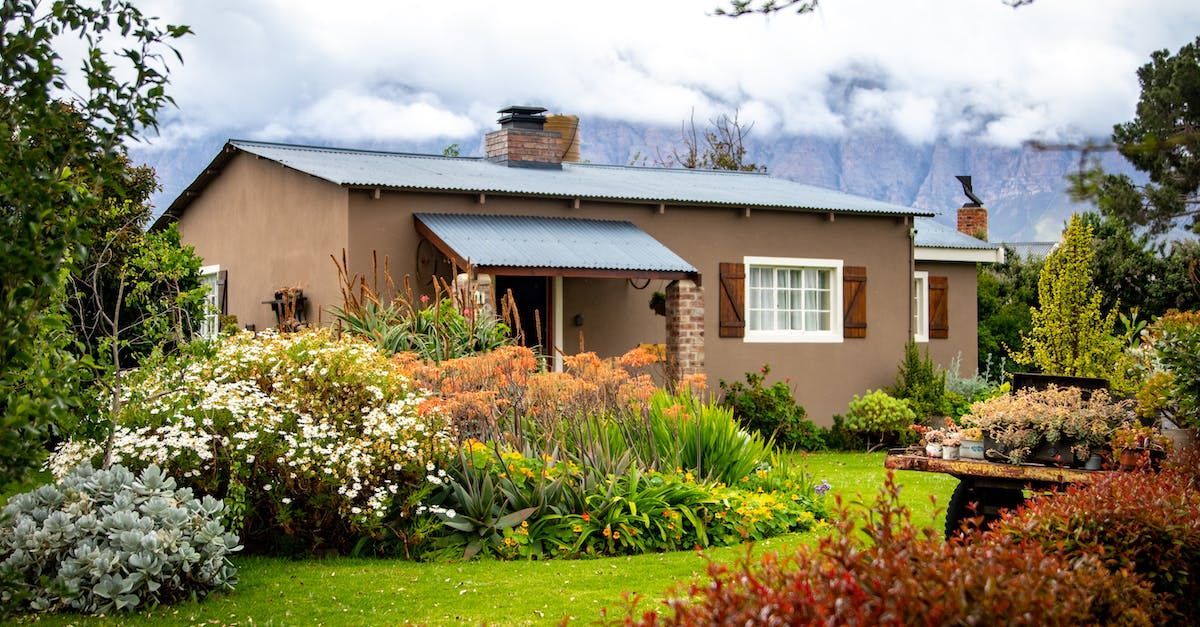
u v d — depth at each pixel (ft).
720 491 31.76
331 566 26.63
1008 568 12.16
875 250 64.95
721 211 59.52
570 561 27.27
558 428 32.68
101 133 14.90
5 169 13.48
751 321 61.31
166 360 29.30
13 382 13.97
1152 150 17.94
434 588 24.04
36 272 13.39
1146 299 84.23
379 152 62.34
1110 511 16.71
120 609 21.85
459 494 28.55
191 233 67.46
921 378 62.90
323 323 51.03
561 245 51.06
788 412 57.67
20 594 19.07
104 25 14.88
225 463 27.09
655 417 34.71
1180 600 16.56
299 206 53.67
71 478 23.67
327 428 27.58
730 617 10.61
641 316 57.47
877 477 45.11
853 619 10.34
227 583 23.65
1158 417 26.99
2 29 14.05
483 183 53.78
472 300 41.78
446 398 31.83
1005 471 25.64
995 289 90.74
